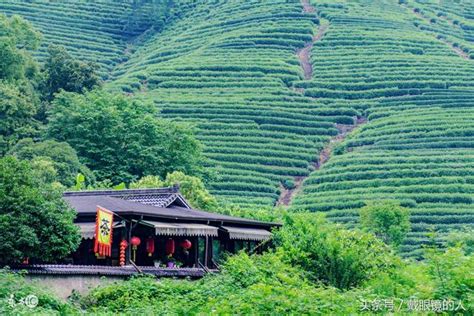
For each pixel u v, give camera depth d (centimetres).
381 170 10875
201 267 4638
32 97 9669
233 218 4788
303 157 12019
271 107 13475
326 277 4316
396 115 13275
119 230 4278
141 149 8550
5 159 3647
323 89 14512
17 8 18788
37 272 3444
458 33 18775
